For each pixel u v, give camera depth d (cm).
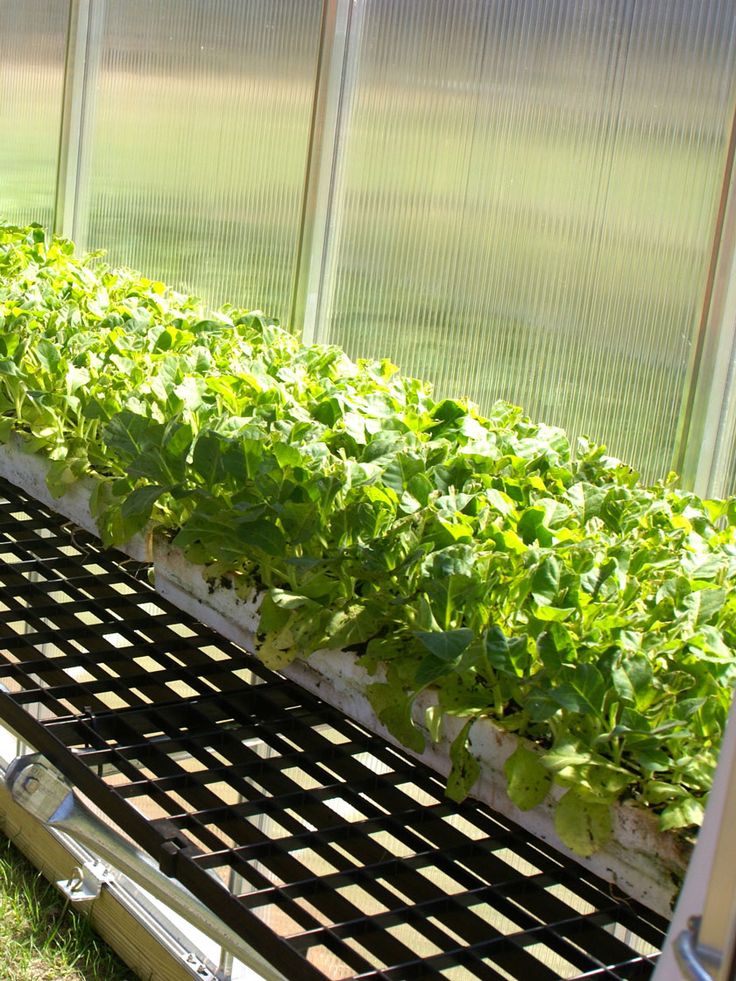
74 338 343
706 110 367
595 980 143
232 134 559
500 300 437
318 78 499
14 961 278
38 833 309
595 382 406
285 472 217
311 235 507
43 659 211
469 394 453
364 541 208
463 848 166
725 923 102
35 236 617
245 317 452
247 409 278
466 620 192
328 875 156
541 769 165
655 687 168
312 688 207
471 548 193
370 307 491
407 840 167
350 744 191
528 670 175
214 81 568
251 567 225
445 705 178
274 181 534
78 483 274
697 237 371
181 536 224
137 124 629
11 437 303
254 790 175
